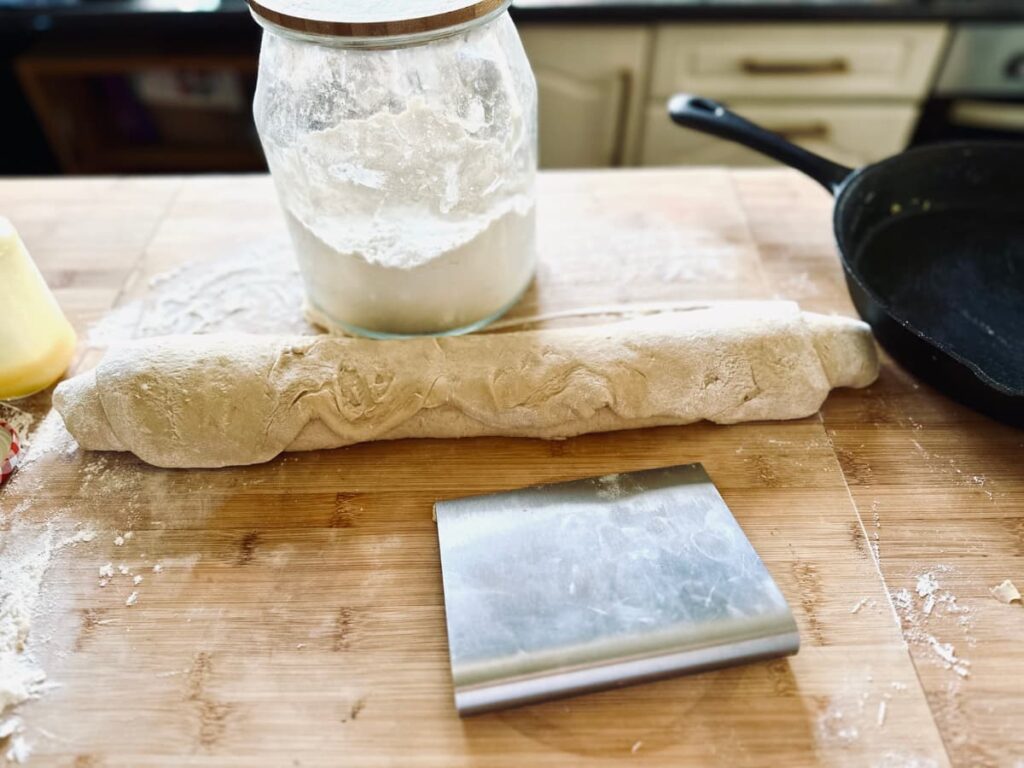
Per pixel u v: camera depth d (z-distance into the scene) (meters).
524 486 0.62
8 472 0.61
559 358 0.64
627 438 0.65
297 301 0.76
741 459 0.63
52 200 0.89
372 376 0.63
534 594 0.51
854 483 0.61
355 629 0.53
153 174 1.45
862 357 0.66
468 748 0.47
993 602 0.54
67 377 0.69
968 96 1.29
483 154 0.60
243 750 0.47
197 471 0.62
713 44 1.20
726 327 0.65
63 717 0.49
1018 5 1.16
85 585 0.55
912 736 0.47
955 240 0.77
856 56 1.23
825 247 0.82
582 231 0.84
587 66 1.24
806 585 0.55
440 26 0.52
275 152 0.61
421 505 0.60
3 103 1.31
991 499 0.60
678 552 0.53
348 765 0.47
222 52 1.22
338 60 0.56
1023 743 0.47
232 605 0.54
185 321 0.74
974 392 0.61
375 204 0.60
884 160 0.76
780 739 0.47
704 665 0.49
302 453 0.64
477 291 0.68
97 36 1.23
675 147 1.35
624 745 0.47
